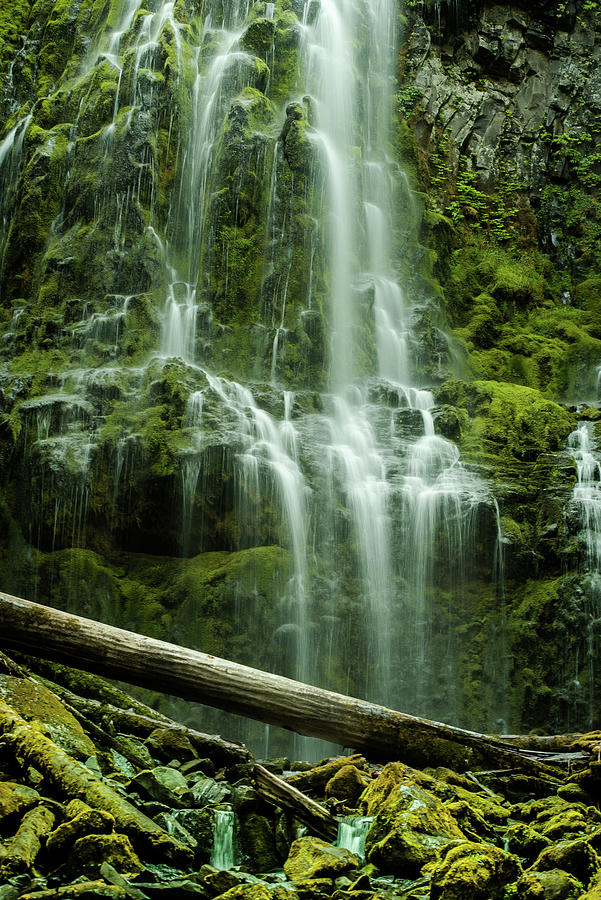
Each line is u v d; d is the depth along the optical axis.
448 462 12.90
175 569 11.52
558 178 20.33
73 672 6.02
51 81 17.92
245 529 11.58
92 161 15.35
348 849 4.64
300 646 11.23
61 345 13.70
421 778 5.19
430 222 17.58
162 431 11.73
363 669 11.47
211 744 5.46
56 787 4.14
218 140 15.54
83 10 18.56
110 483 11.62
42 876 3.58
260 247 14.84
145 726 5.68
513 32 20.61
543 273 19.34
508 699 11.55
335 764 5.62
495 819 5.07
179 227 15.45
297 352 14.12
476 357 16.73
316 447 12.41
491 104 20.27
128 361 13.41
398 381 15.51
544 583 12.08
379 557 11.93
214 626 11.12
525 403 14.13
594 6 20.83
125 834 4.03
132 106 15.61
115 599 11.28
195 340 14.12
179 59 16.17
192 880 3.99
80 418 12.10
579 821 4.83
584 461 12.98
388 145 18.44
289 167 15.12
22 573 11.46
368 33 18.86
